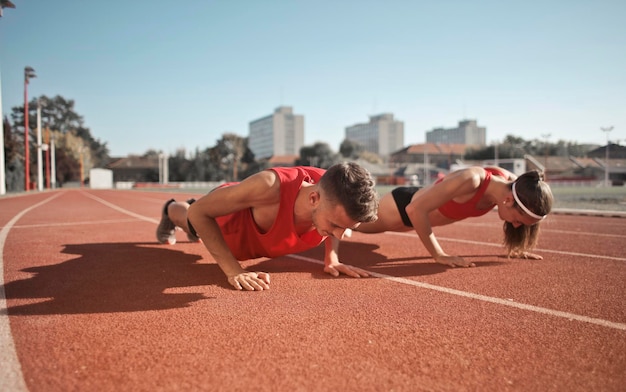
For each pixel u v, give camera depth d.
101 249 4.05
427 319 2.01
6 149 28.03
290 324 1.92
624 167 32.31
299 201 2.46
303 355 1.57
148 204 13.91
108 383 1.34
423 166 65.94
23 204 13.63
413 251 4.13
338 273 2.95
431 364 1.50
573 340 1.75
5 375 1.39
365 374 1.42
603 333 1.84
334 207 2.05
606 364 1.52
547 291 2.55
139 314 2.05
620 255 3.91
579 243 4.73
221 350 1.61
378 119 147.25
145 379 1.37
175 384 1.34
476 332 1.84
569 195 20.00
